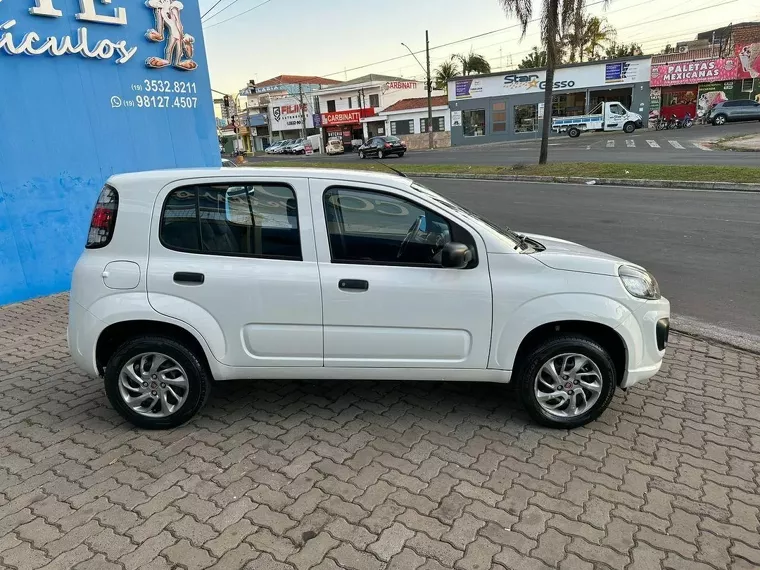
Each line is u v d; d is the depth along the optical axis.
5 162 6.64
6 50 6.46
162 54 8.27
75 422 3.75
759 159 17.73
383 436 3.50
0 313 6.41
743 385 4.17
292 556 2.48
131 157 7.98
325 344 3.41
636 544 2.55
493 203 13.58
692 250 8.02
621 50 61.47
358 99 59.53
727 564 2.43
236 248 3.40
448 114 48.06
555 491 2.93
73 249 7.39
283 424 3.67
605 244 8.62
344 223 3.39
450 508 2.80
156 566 2.43
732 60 37.41
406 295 3.32
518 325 3.34
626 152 23.78
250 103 73.19
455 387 4.21
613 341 3.50
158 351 3.44
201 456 3.30
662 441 3.41
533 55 55.75
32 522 2.73
